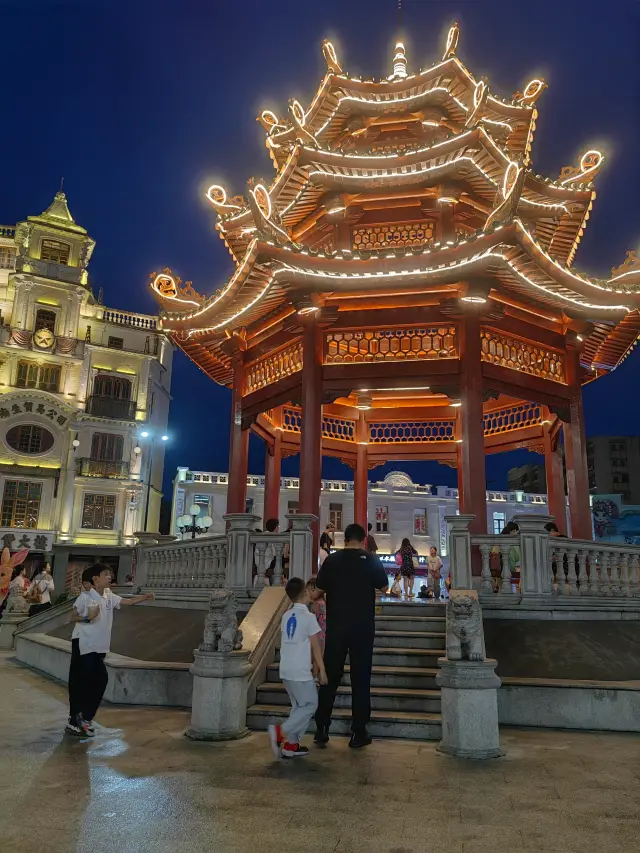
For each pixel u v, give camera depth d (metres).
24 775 5.34
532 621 9.25
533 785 5.20
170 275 14.52
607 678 7.89
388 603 9.94
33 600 20.81
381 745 6.59
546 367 13.35
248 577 10.13
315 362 12.33
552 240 14.72
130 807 4.56
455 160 12.30
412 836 4.09
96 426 36.84
